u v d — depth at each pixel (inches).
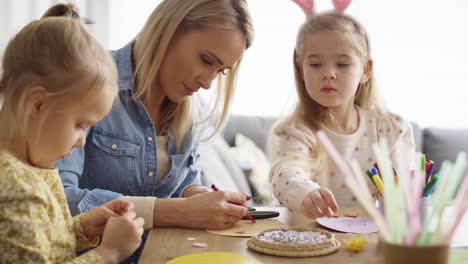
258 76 128.0
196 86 50.8
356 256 31.5
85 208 43.3
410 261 22.1
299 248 31.5
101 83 32.7
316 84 57.6
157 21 50.1
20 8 117.3
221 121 58.0
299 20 127.3
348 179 23.6
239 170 107.2
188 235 37.7
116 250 33.0
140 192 53.4
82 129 33.3
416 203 22.8
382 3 128.6
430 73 129.2
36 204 30.1
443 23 128.6
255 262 29.5
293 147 57.1
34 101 31.3
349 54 57.4
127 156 51.8
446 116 129.3
